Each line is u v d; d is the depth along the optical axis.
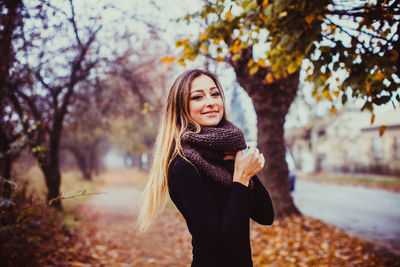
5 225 3.29
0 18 3.45
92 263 4.46
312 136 26.59
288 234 5.47
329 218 8.22
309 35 2.44
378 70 2.30
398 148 24.02
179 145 1.49
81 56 5.93
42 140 6.98
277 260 4.42
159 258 5.06
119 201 13.29
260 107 6.17
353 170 25.55
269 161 6.26
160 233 6.90
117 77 7.67
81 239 5.80
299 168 32.03
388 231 6.70
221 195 1.43
